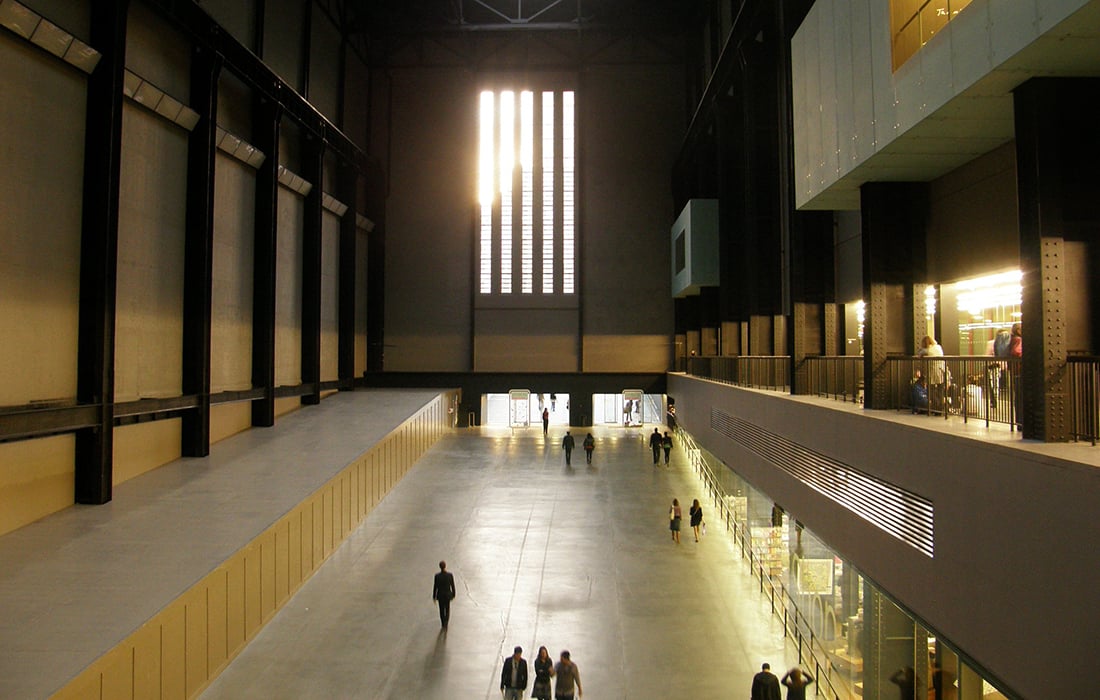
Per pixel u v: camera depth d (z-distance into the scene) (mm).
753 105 24016
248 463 21516
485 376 45188
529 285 45375
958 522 8039
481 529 22047
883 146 10992
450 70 45562
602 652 13711
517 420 46250
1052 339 7637
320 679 12586
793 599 15320
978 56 8023
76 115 16766
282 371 30719
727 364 25266
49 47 15570
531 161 45594
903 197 13211
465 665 13141
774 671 12945
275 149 27750
